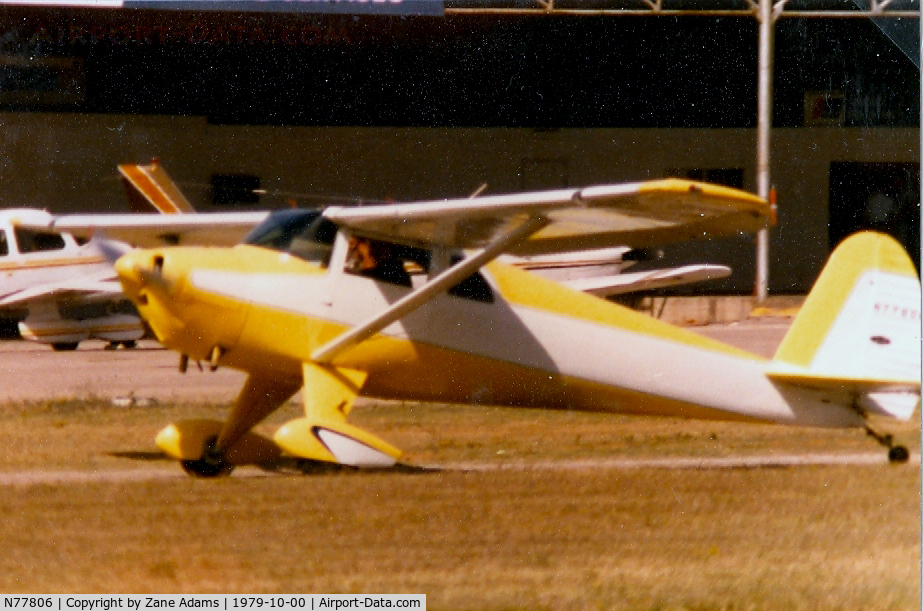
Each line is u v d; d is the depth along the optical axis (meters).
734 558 24.34
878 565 23.70
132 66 121.62
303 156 128.25
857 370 40.47
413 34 125.75
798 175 134.38
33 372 68.44
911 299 40.50
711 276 88.31
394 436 44.56
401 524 26.64
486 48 129.50
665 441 43.62
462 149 131.25
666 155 133.38
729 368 40.56
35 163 119.06
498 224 35.50
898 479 33.91
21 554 23.67
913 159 133.88
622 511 28.55
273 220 36.38
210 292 33.59
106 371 69.62
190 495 29.84
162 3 117.94
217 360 34.66
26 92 118.69
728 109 133.62
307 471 35.56
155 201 89.06
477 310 37.12
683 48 131.75
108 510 27.72
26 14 115.81
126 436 43.31
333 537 25.36
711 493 31.22
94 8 116.88
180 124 123.62
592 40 130.75
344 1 116.88
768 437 44.56
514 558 24.00
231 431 35.97
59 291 80.25
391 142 130.25
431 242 37.03
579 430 46.53
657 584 22.33
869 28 128.38
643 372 39.50
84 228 45.28
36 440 41.69
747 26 131.88
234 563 23.23
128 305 85.81
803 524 27.39
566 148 132.50
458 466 36.69
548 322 38.25
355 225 35.81
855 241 40.97
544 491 31.12
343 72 128.12
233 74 125.00
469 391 38.00
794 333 41.03
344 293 35.44
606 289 87.31
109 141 121.19
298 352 35.12
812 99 133.25
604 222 35.53
